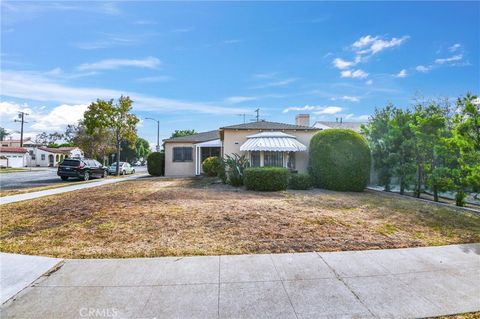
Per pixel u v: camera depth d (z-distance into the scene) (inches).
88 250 252.5
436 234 313.0
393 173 639.1
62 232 306.2
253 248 259.9
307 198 530.6
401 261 232.2
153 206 439.5
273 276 202.7
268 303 166.9
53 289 181.5
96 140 2076.8
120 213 391.9
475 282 194.5
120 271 209.0
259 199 507.2
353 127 1478.8
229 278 199.0
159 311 157.6
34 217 378.9
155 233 300.5
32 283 189.5
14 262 224.5
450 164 520.1
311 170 714.8
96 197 555.2
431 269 216.5
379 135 717.9
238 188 682.8
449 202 534.3
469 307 162.6
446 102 808.9
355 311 158.1
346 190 654.5
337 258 237.8
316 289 183.9
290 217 370.0
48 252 247.4
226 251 252.2
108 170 1467.8
